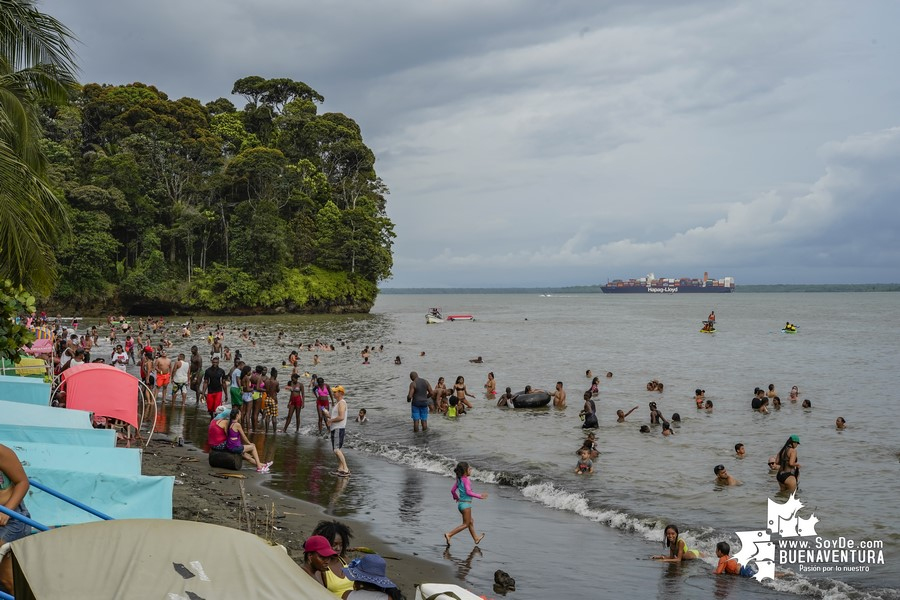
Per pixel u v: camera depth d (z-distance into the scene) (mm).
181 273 102625
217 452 17469
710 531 13711
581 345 64188
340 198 123062
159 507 8820
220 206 105250
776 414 28766
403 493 16344
